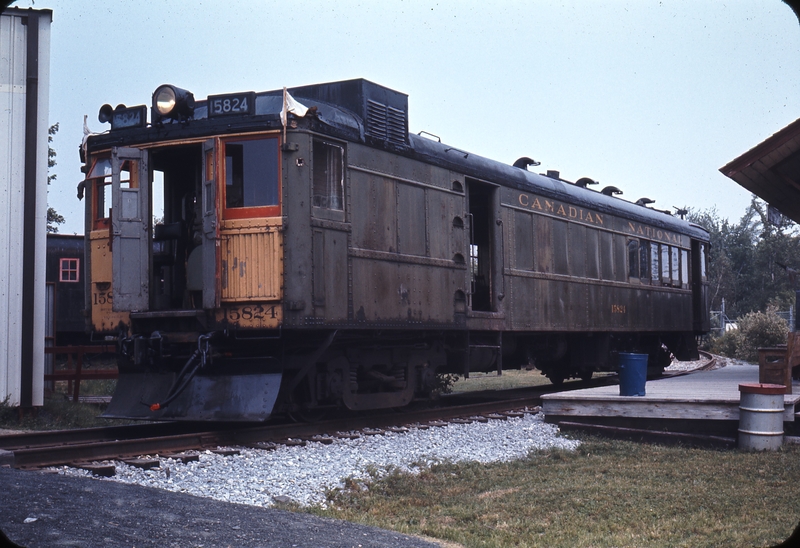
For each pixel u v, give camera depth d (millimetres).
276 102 9016
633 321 16844
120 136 9289
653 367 19016
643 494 6461
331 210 9172
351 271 9414
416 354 11141
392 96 10523
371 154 9922
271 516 5219
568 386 17547
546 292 13750
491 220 12641
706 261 21734
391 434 9219
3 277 10328
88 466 6559
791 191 11039
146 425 9523
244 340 9062
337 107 9945
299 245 8688
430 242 10961
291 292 8617
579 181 16375
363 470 7227
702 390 11141
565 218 14555
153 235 9688
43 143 10641
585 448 8766
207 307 8703
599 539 5219
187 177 10000
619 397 9922
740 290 74125
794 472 7270
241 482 6418
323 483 6648
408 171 10617
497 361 12641
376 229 9906
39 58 10648
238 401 8773
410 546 4797
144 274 9070
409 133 10922
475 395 15648
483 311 12508
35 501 4941
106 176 9406
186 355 9086
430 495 6465
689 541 5156
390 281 10078
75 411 11406
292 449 8031
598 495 6402
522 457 8305
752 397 8664
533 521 5695
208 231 8742
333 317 9078
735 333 33469
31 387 10406
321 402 10023
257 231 8703
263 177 8773
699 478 7098
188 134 8922
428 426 9969
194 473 6719
